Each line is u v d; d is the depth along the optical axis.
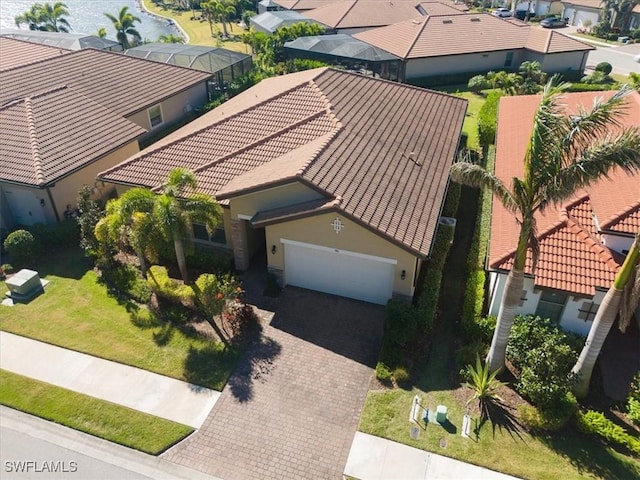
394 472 14.23
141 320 19.56
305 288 21.50
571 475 14.07
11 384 16.86
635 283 13.42
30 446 14.99
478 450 14.76
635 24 68.19
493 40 51.22
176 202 18.95
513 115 30.86
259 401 16.34
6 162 24.56
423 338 18.66
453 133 28.28
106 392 16.61
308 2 74.00
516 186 13.18
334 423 15.64
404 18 63.66
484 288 20.84
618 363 17.61
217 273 21.88
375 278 19.98
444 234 23.20
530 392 15.52
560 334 17.33
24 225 25.83
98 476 14.18
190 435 15.30
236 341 18.59
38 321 19.56
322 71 29.30
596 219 18.64
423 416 15.76
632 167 13.16
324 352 18.22
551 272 17.38
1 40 42.41
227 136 24.67
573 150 12.71
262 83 35.00
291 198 19.75
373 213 18.91
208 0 88.06
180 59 42.78
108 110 30.64
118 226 20.05
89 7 111.19
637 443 14.62
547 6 83.69
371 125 25.11
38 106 28.03
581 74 49.94
